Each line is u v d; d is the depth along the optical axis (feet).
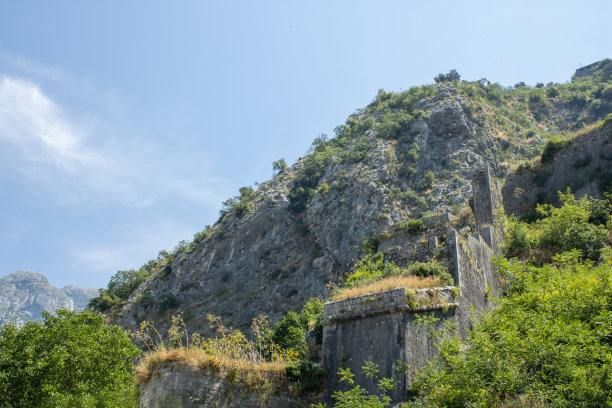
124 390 75.97
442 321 68.33
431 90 490.08
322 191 418.72
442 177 390.83
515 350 52.49
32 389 74.84
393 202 368.68
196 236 469.98
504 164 411.75
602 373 48.73
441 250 80.89
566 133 478.59
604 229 105.50
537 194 150.82
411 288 68.03
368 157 420.36
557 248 104.27
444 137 429.38
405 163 404.77
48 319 83.71
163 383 59.52
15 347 79.05
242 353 65.77
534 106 528.22
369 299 67.41
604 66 602.44
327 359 67.10
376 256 89.71
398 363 61.16
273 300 380.37
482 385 50.75
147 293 430.61
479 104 478.18
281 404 61.46
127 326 412.16
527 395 48.32
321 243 388.78
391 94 544.62
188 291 423.64
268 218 443.73
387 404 56.54
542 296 62.13
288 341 91.61
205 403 58.44
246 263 422.41
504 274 79.61
